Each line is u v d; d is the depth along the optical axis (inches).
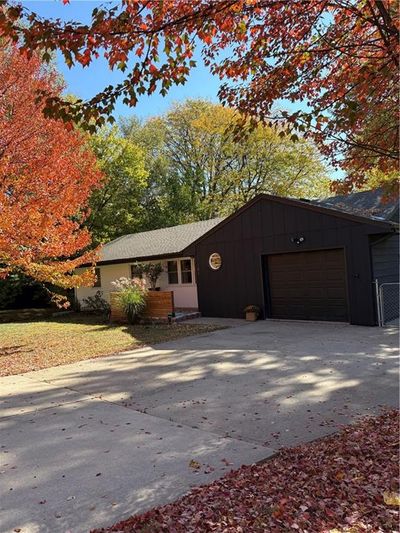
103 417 229.8
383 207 569.3
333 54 176.2
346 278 490.6
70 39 133.7
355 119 172.6
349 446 165.6
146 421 219.5
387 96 181.9
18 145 428.5
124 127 1385.3
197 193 1305.4
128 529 121.6
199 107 1342.3
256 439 187.3
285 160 1241.4
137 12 139.2
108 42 140.2
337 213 491.5
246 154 1291.8
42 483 156.3
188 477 153.1
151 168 1248.8
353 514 117.6
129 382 304.0
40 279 483.8
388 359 318.0
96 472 162.4
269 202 560.1
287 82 181.2
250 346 404.5
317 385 264.1
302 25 170.4
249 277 587.5
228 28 160.4
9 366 395.9
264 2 157.8
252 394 254.8
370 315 471.2
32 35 132.2
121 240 934.4
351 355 338.6
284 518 117.8
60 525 128.0
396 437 170.4
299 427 198.5
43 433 210.4
